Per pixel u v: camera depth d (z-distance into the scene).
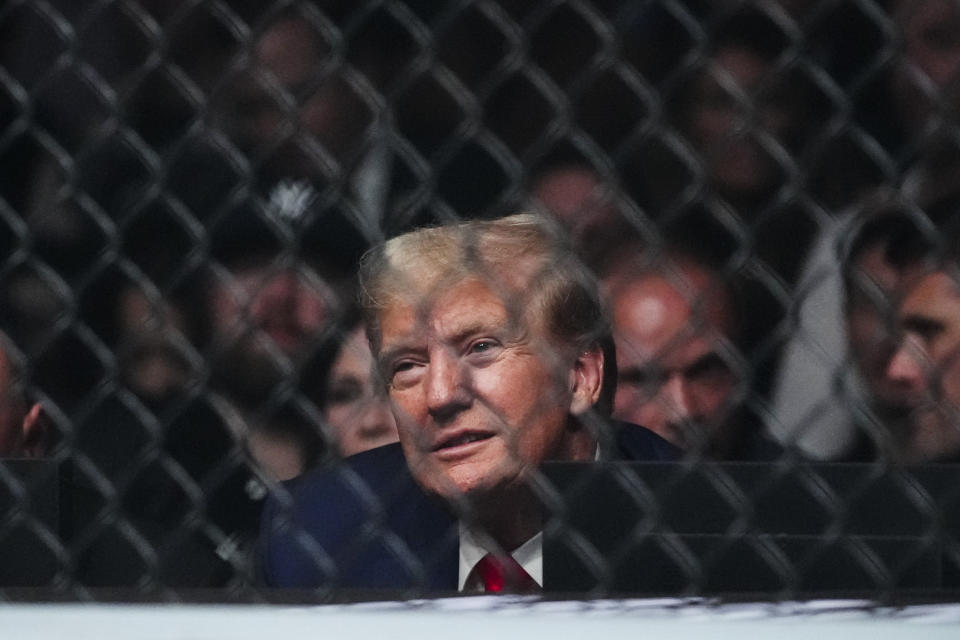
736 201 7.77
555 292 6.94
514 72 6.72
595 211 7.05
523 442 7.09
